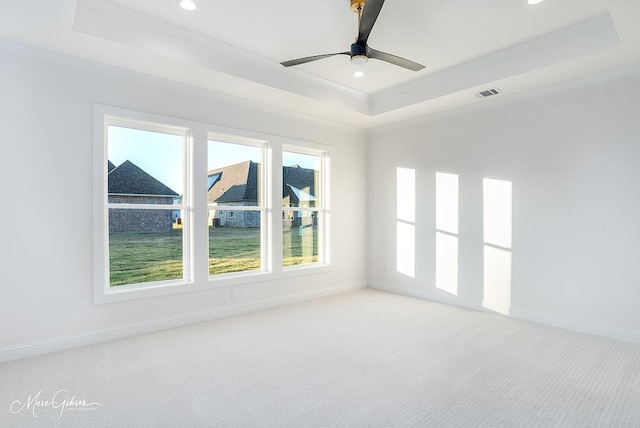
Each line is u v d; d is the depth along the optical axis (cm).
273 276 474
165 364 291
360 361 299
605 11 298
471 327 388
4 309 295
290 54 379
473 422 213
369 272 599
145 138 383
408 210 539
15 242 300
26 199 305
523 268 417
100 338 341
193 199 402
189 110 397
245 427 208
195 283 402
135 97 360
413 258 532
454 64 404
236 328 384
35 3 243
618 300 351
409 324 398
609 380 266
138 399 237
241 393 246
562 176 387
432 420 215
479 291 457
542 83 387
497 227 440
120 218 367
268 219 477
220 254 440
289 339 351
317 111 490
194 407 228
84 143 332
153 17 308
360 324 398
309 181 541
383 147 574
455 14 302
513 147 426
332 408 228
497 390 251
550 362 298
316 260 549
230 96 426
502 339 352
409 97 463
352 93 484
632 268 343
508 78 372
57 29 277
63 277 322
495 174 442
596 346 333
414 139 531
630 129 344
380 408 228
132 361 297
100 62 334
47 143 314
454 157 483
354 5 277
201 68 347
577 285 377
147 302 370
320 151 542
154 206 385
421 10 296
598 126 363
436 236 504
